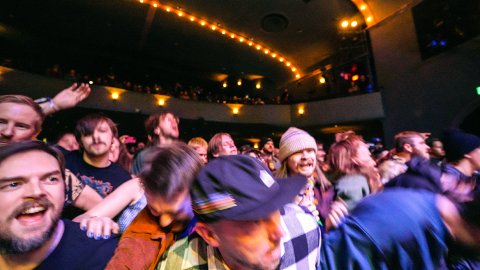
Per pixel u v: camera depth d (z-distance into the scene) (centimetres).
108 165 150
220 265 60
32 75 798
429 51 769
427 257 51
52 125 888
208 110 1128
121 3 937
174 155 71
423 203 56
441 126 738
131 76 1362
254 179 53
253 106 1180
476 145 138
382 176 190
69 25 1056
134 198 101
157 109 1023
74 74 895
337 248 57
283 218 70
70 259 73
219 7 988
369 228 54
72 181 111
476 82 643
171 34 1133
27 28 1049
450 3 697
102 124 142
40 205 67
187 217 73
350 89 1087
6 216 63
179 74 1496
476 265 51
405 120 859
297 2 958
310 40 1172
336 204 74
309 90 1343
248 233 51
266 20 1058
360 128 1102
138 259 64
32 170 66
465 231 52
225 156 60
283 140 146
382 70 944
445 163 149
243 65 1402
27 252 67
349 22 1027
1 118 101
